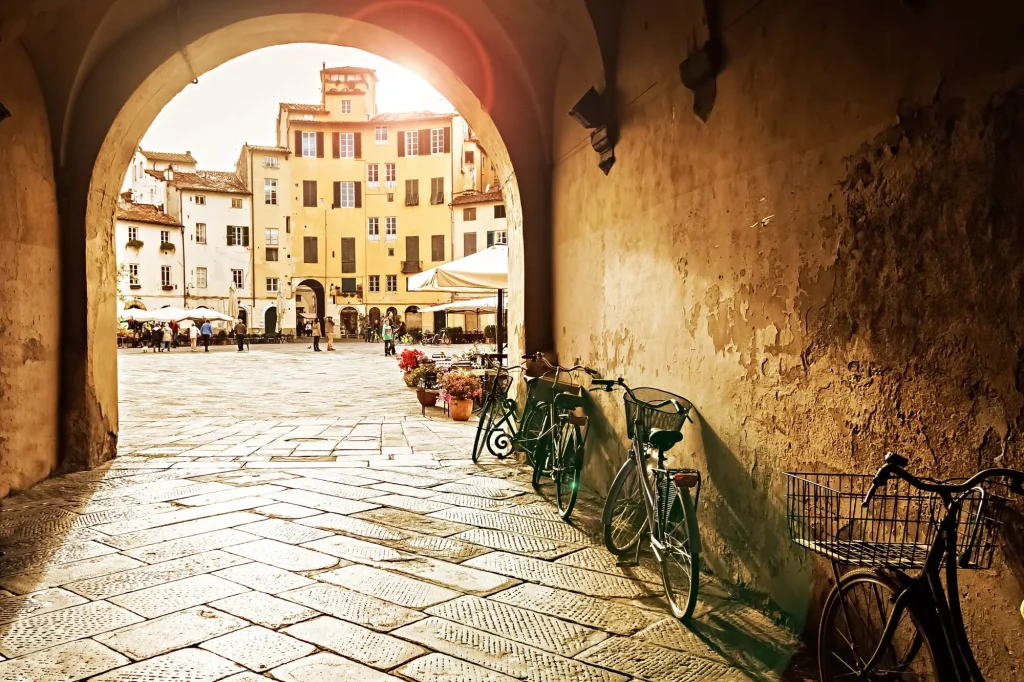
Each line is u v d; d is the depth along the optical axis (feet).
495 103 23.07
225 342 135.23
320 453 24.54
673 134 14.42
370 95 166.61
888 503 8.48
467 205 156.66
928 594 6.41
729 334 12.29
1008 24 7.00
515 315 25.22
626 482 14.06
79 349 20.93
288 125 159.94
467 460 23.53
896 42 8.48
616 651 9.87
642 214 15.92
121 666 9.11
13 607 11.00
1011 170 6.97
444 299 160.76
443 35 22.62
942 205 7.79
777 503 10.84
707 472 13.00
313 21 22.21
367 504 17.60
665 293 14.76
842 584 7.46
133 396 43.47
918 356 8.12
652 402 14.67
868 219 8.93
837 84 9.54
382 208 162.50
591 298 19.44
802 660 9.66
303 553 13.76
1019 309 6.86
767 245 11.16
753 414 11.53
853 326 9.19
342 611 11.02
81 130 20.71
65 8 18.02
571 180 21.27
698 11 13.08
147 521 15.83
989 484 7.12
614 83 17.43
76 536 14.67
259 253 159.22
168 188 161.99
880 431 8.70
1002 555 6.93
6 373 17.60
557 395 18.26
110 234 22.94
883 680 7.02
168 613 10.82
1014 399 6.92
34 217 19.04
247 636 10.06
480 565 13.30
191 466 21.98
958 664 6.14
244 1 21.25
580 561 13.62
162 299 151.74
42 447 19.65
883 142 8.68
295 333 162.20
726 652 9.87
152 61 20.92
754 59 11.55
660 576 12.89
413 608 11.22
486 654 9.67
